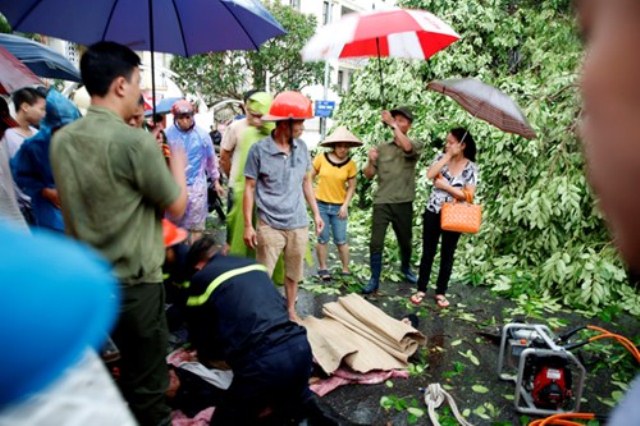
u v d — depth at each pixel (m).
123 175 2.02
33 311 0.32
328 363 3.43
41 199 3.41
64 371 0.34
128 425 0.41
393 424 3.00
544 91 5.96
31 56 5.37
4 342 0.31
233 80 18.36
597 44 0.34
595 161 0.35
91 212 2.02
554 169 5.45
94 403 0.41
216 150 9.91
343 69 29.12
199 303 2.62
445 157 4.46
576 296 4.94
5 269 0.33
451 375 3.56
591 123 0.35
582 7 0.37
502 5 7.97
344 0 31.09
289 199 3.81
